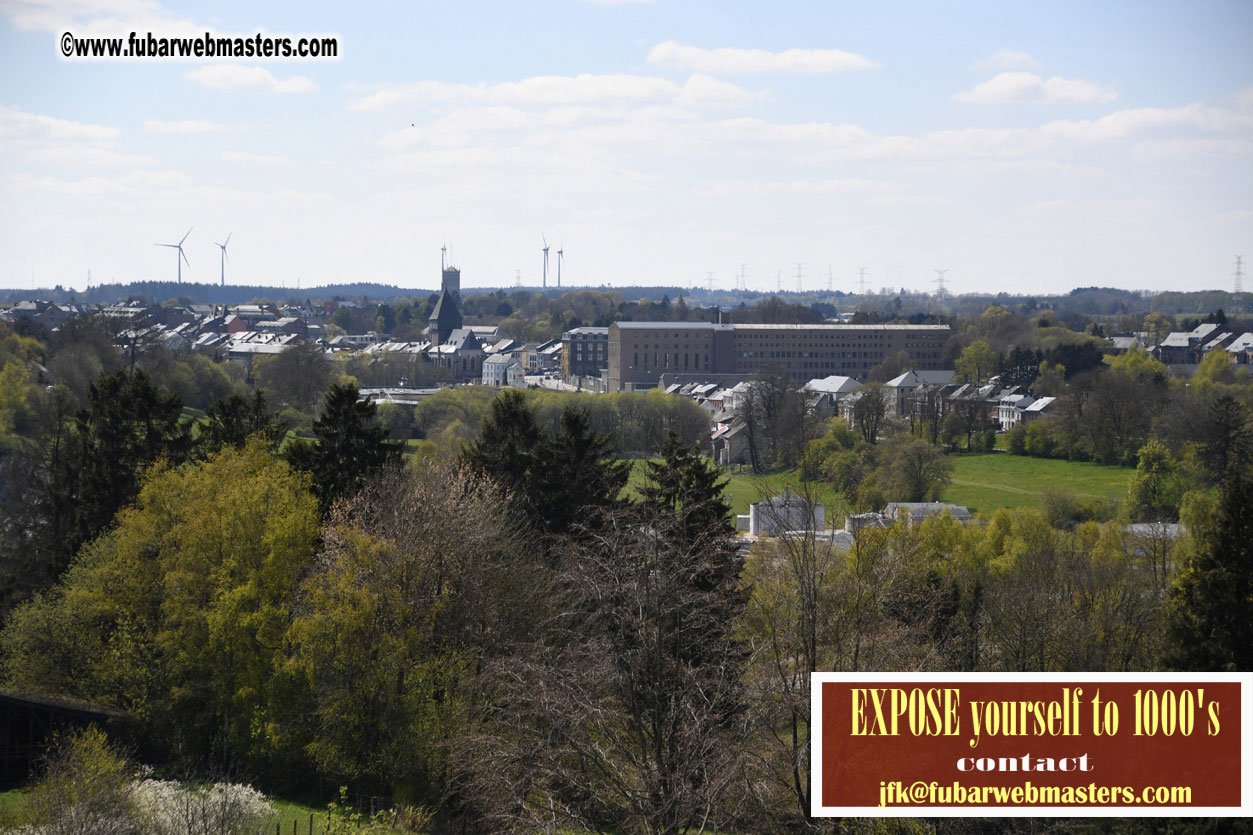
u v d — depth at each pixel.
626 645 37.16
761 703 36.94
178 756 54.91
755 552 51.19
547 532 66.56
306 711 52.25
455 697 49.47
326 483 68.56
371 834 42.78
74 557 66.56
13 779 52.59
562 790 37.38
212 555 55.84
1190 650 39.78
